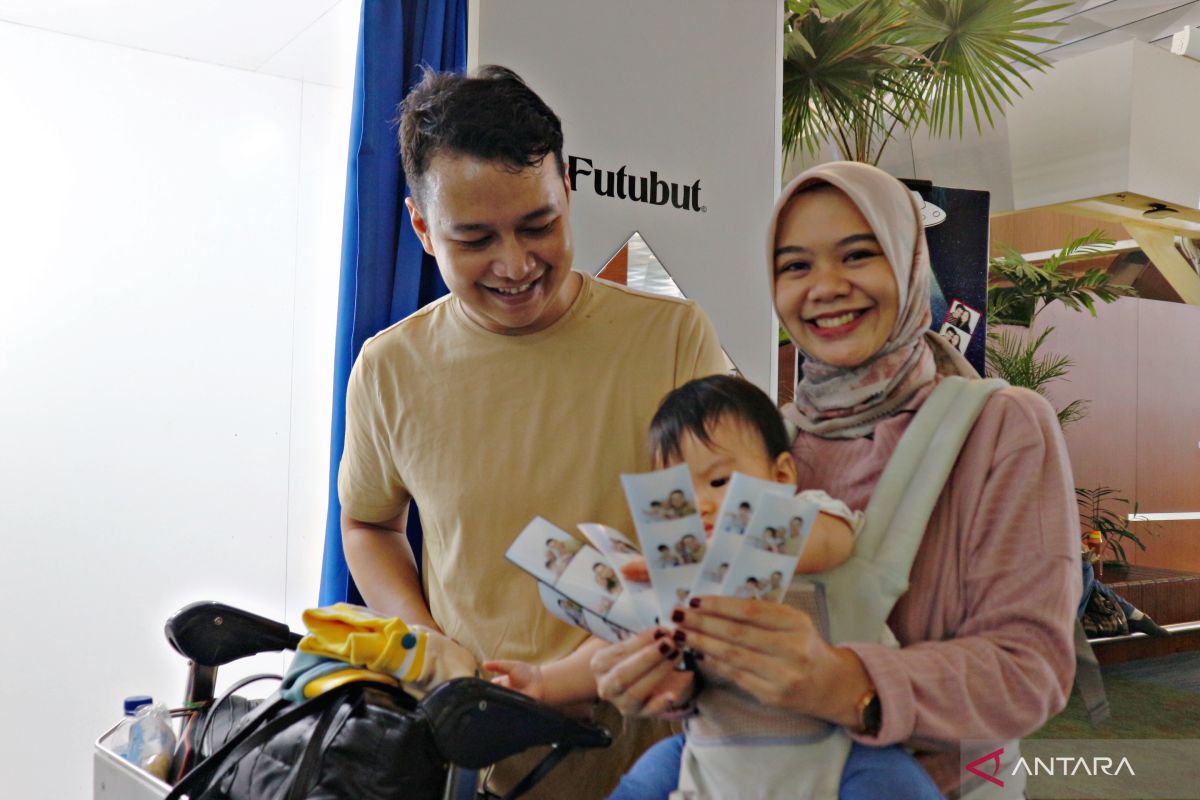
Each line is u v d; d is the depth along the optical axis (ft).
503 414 4.55
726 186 6.76
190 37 10.19
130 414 10.57
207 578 11.00
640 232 6.46
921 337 3.10
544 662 4.32
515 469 4.48
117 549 10.49
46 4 9.36
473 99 4.00
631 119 6.43
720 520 2.82
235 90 11.14
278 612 11.46
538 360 4.55
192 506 10.92
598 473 4.41
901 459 3.02
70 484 10.25
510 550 3.39
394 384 4.86
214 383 11.06
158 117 10.69
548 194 4.04
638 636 3.05
